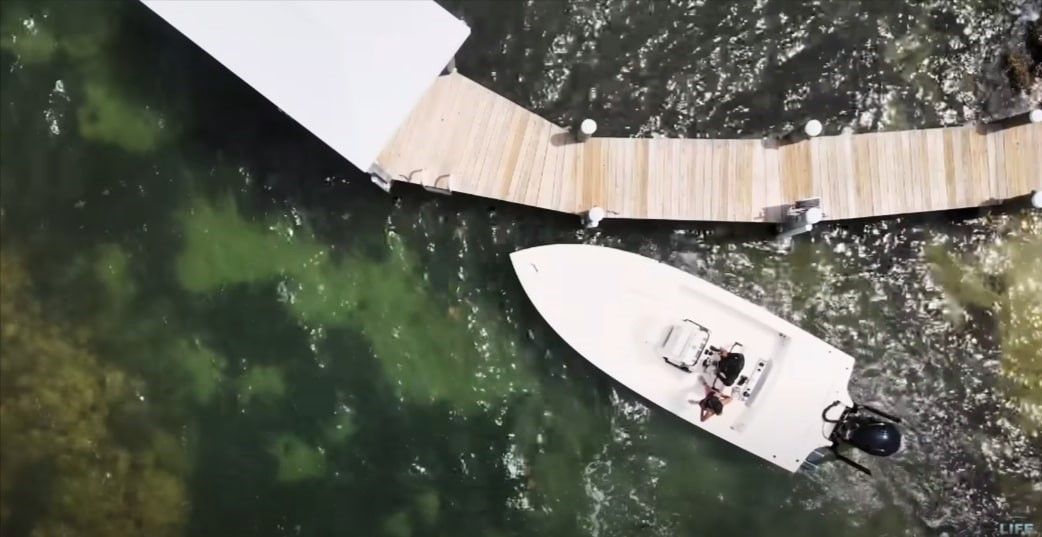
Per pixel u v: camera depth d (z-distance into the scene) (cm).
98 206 1328
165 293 1329
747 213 1260
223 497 1327
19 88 1328
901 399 1308
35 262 1336
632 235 1302
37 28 1327
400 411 1323
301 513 1320
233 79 1320
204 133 1320
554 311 1249
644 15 1320
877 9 1320
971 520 1302
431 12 1136
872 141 1264
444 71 1266
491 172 1255
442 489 1318
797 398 1246
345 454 1323
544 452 1316
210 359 1329
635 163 1262
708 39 1319
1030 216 1305
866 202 1261
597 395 1305
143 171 1325
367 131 1123
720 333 1248
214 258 1325
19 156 1331
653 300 1245
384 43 1128
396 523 1317
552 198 1259
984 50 1315
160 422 1334
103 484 1334
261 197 1318
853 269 1311
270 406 1326
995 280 1311
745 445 1259
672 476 1310
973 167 1263
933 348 1311
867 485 1305
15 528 1340
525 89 1311
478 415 1319
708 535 1306
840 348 1306
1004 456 1304
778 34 1320
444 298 1317
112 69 1325
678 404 1258
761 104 1316
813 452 1280
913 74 1320
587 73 1316
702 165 1263
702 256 1306
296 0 1129
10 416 1342
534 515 1315
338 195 1318
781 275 1307
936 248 1312
